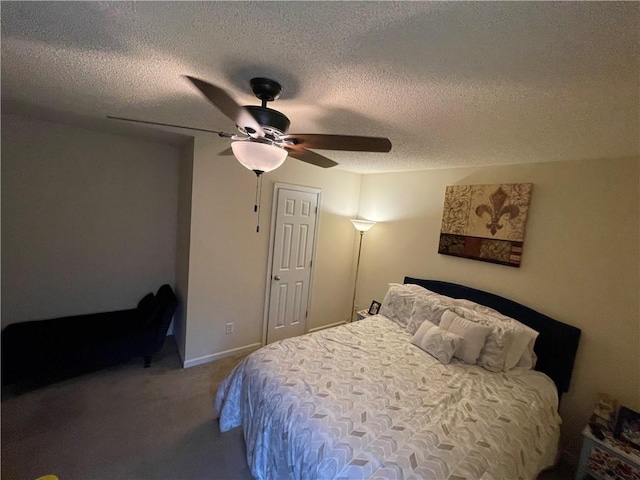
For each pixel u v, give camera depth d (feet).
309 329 12.73
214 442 6.64
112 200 9.90
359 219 13.41
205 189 9.16
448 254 9.86
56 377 8.50
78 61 4.25
